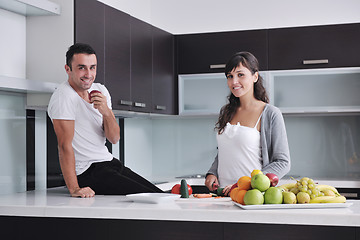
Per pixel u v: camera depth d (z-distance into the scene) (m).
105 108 2.63
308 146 4.69
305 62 4.25
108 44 3.44
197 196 2.37
